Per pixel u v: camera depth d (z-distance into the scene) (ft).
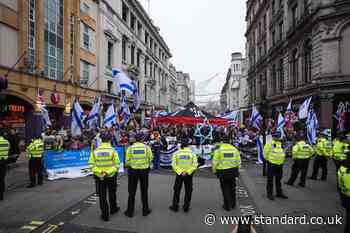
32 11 49.78
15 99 47.16
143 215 18.89
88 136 40.55
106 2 81.25
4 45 43.19
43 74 51.55
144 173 18.98
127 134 44.75
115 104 85.66
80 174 33.24
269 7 106.11
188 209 19.99
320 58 58.65
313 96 61.26
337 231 16.28
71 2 63.16
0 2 42.06
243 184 28.91
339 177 15.06
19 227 16.80
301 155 27.12
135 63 112.37
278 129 41.39
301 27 69.21
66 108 59.72
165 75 184.85
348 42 55.62
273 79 101.30
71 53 63.82
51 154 31.32
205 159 41.50
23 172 34.37
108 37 83.56
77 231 16.21
